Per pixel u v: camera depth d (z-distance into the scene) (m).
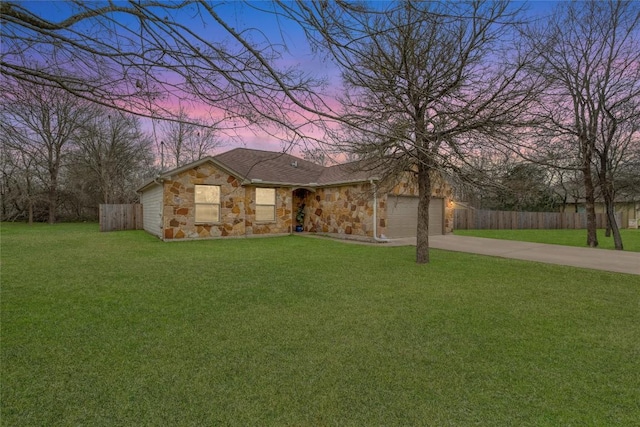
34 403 2.52
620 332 4.00
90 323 4.15
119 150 12.98
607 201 11.96
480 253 10.16
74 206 22.02
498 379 2.91
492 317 4.50
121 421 2.33
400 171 8.00
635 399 2.62
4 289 5.68
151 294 5.48
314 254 9.77
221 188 13.46
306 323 4.24
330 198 15.39
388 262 8.55
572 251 10.66
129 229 17.66
